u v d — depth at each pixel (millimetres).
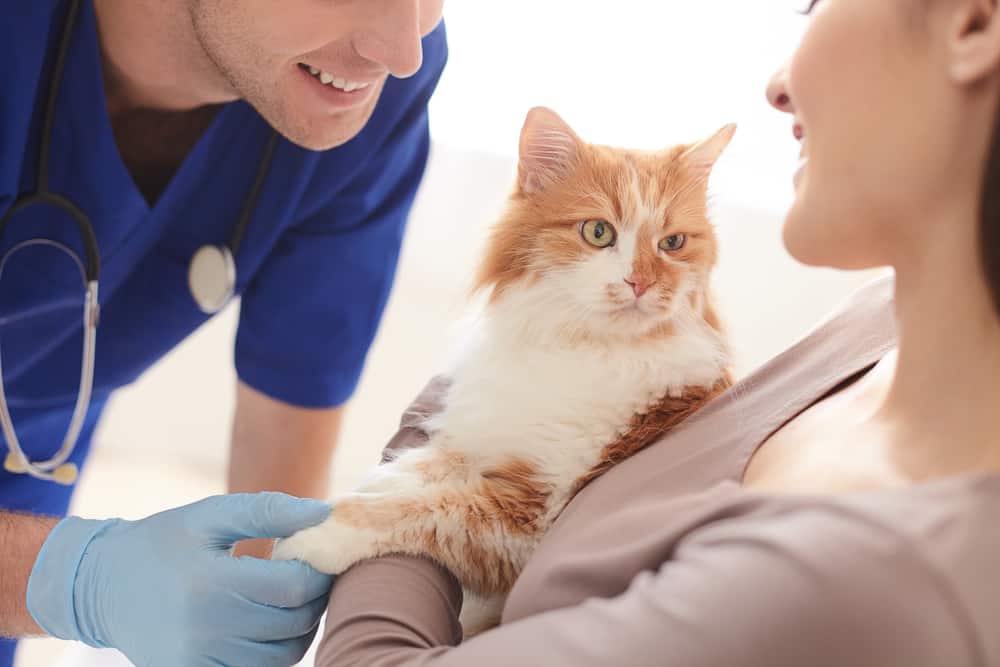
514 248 1021
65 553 919
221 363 2555
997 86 512
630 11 2123
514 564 814
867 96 557
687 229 1016
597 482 748
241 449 1452
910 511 468
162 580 838
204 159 1226
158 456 2582
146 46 1103
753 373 788
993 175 501
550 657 497
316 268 1324
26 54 1055
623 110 2166
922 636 427
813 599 444
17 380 1271
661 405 870
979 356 541
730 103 2139
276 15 1011
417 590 714
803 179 620
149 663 854
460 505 800
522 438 845
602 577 589
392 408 2506
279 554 833
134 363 1354
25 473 1376
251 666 832
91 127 1142
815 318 2359
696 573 492
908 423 579
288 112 1107
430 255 2539
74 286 1197
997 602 435
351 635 648
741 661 450
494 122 2393
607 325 924
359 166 1283
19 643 1485
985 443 533
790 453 635
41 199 1137
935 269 555
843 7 575
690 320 975
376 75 1068
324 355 1355
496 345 947
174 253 1285
